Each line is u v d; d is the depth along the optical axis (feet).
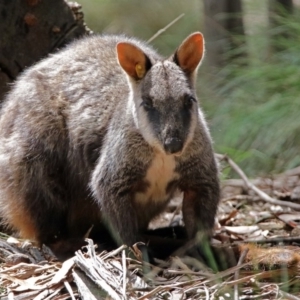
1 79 42.68
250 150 51.75
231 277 30.22
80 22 44.01
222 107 55.21
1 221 40.81
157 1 81.30
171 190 35.53
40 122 36.81
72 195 37.70
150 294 27.58
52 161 36.91
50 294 28.99
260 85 55.57
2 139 38.29
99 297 28.09
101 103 36.09
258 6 65.62
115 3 83.15
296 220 40.65
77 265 29.94
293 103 53.11
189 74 34.27
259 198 44.88
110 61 37.50
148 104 32.99
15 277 30.55
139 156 33.86
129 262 31.19
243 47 58.65
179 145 32.09
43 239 37.47
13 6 41.98
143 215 36.65
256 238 37.88
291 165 50.62
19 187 37.17
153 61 33.91
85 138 36.14
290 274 30.42
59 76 37.76
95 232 38.81
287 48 56.80
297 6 65.26
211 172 34.60
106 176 34.27
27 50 42.80
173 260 32.27
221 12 60.44
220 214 42.98
